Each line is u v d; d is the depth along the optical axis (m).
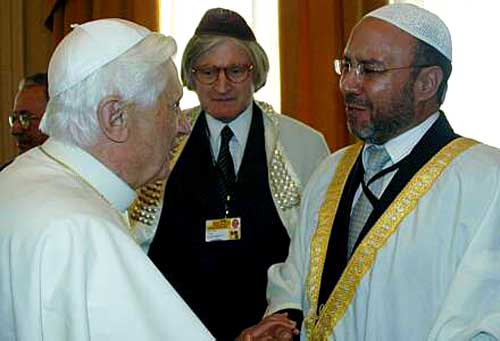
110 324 1.36
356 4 3.88
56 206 1.41
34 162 1.53
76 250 1.37
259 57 2.52
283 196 2.48
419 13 1.97
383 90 1.92
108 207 1.48
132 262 1.42
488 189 1.88
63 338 1.33
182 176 2.52
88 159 1.52
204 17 2.53
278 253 2.44
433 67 1.95
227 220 2.46
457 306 1.79
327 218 2.07
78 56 1.51
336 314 1.95
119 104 1.51
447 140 1.98
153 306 1.41
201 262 2.45
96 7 4.27
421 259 1.87
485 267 1.82
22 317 1.34
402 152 1.98
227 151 2.53
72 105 1.50
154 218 2.50
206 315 2.43
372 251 1.92
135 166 1.55
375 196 1.98
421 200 1.92
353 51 1.95
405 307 1.86
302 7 3.98
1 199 1.45
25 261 1.36
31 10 4.53
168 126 1.58
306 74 3.97
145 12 4.18
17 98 2.87
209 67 2.45
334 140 3.91
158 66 1.56
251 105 2.58
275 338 1.92
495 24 3.81
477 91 3.81
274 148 2.54
